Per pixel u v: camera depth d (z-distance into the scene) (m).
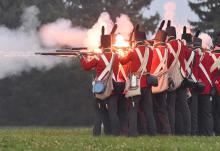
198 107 41.72
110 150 29.12
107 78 37.69
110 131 38.69
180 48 39.19
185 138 35.38
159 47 38.88
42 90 103.00
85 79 103.31
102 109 38.75
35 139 33.22
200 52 40.84
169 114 39.66
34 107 103.88
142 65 37.59
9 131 48.97
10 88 102.19
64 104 104.25
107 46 38.00
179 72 39.34
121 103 38.91
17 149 29.31
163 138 35.19
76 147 29.83
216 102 42.38
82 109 104.50
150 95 38.09
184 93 40.06
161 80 38.78
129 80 37.62
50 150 28.86
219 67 41.44
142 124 38.56
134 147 29.92
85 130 53.34
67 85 103.12
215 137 36.97
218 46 41.62
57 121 104.25
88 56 38.16
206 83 41.19
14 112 103.31
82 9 104.12
